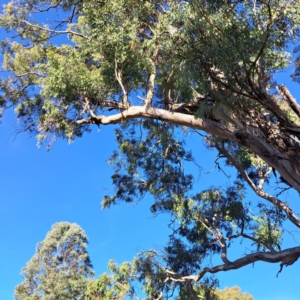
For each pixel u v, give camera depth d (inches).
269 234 630.5
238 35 381.4
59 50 658.8
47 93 565.3
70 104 562.3
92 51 549.3
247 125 446.9
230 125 517.3
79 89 538.0
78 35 662.5
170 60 439.2
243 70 387.5
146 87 582.9
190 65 389.4
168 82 537.0
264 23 401.7
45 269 1199.6
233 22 387.9
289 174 452.8
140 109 526.9
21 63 735.1
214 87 398.6
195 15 398.0
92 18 532.1
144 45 509.4
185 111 540.1
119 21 524.4
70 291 1149.1
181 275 676.7
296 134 400.8
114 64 537.0
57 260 1219.2
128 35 516.4
